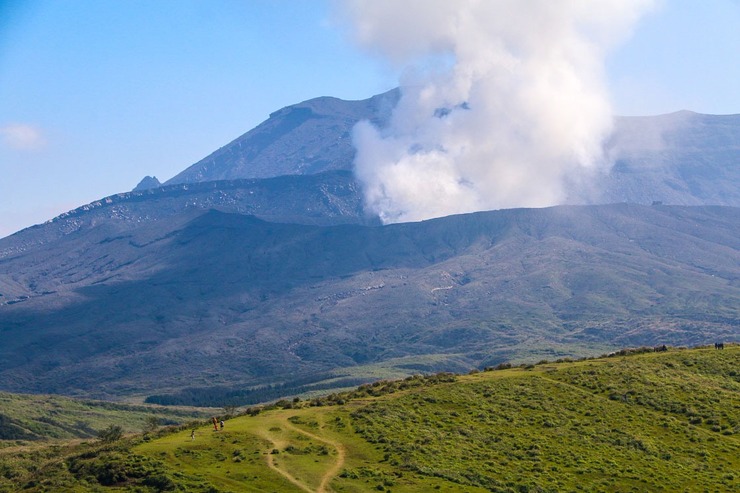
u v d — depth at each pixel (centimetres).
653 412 12812
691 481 10444
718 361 15262
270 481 9281
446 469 10100
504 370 15800
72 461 10106
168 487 8988
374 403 12656
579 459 10900
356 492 9175
